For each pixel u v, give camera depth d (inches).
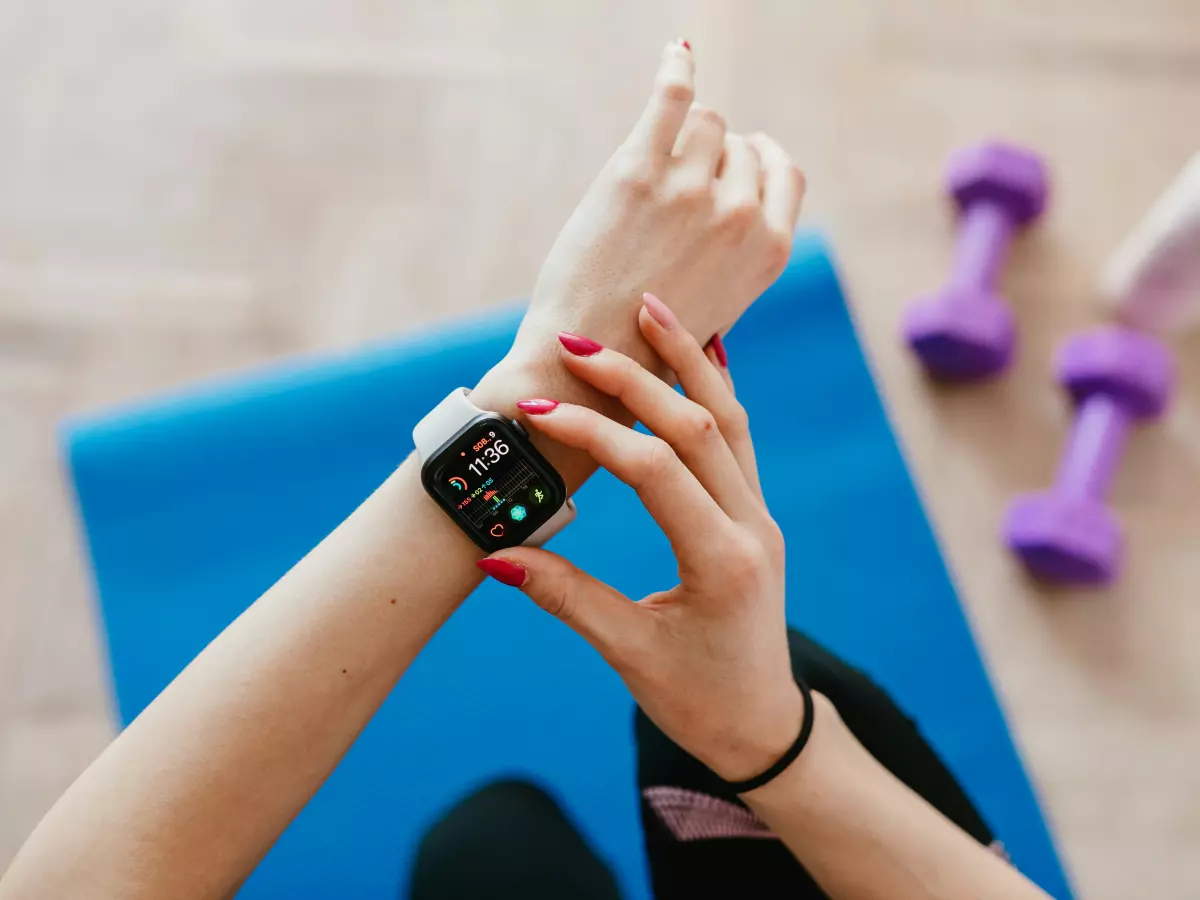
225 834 26.1
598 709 34.4
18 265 44.6
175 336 44.3
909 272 44.4
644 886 33.6
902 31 46.0
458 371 35.9
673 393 25.9
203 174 45.3
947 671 34.8
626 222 27.5
